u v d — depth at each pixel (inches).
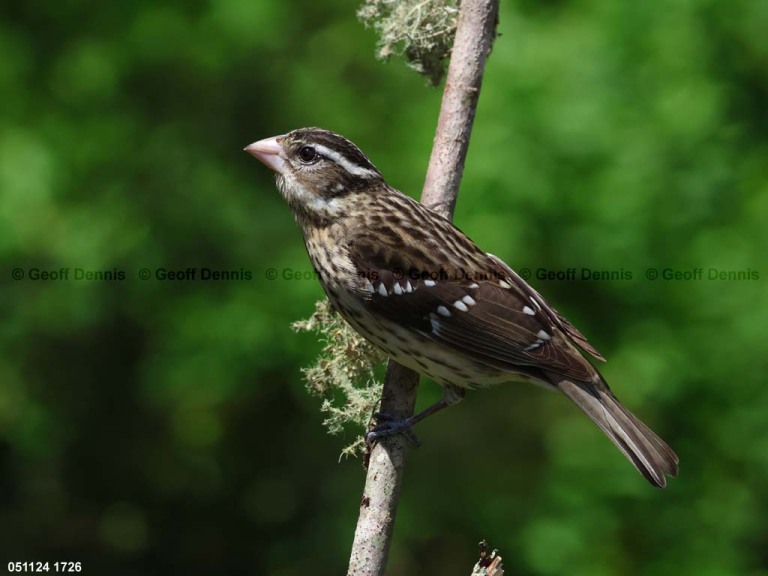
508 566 553.9
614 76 495.2
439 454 571.8
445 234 248.5
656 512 503.2
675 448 512.4
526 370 243.4
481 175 483.8
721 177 497.7
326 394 238.8
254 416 585.3
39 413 560.7
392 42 260.5
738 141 530.9
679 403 510.6
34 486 601.0
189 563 600.1
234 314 524.7
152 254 538.3
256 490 595.5
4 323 539.2
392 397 234.7
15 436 561.3
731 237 502.3
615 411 237.3
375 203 251.3
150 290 538.6
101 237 529.3
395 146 543.2
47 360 563.2
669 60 501.4
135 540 603.2
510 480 565.9
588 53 495.8
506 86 493.4
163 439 587.2
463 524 560.7
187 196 546.9
